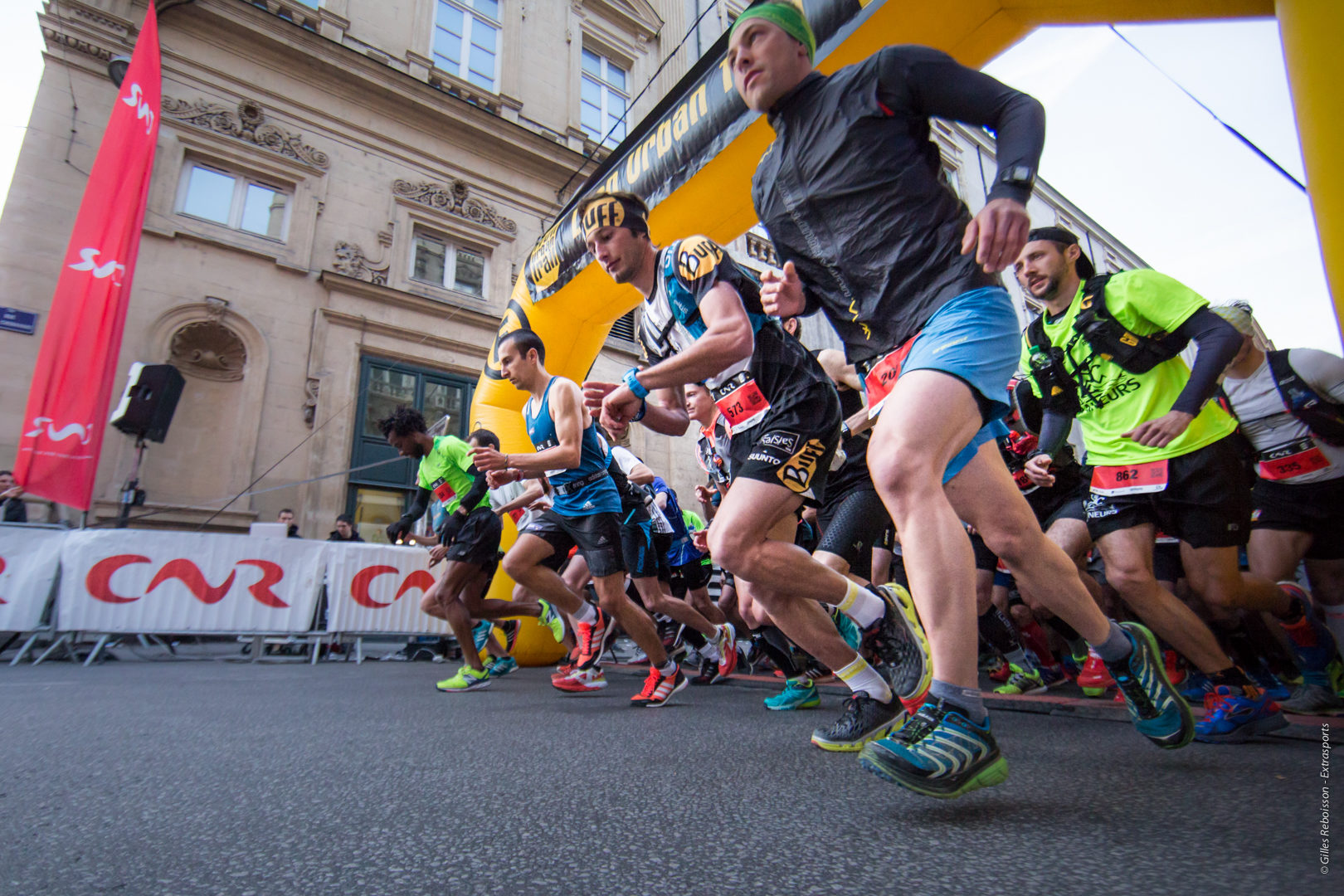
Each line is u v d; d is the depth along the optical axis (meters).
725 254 1.79
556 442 2.76
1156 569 2.94
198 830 1.02
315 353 8.61
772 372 1.74
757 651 4.61
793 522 1.78
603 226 1.95
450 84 10.67
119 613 4.58
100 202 6.38
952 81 1.27
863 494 2.66
